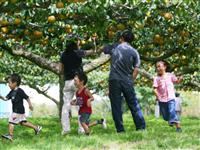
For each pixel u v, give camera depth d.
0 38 9.65
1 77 20.97
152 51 13.46
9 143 7.67
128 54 8.42
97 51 10.35
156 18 9.70
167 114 9.05
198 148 6.31
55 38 10.88
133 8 8.49
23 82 22.03
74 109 27.66
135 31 11.23
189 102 33.38
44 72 21.64
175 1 8.44
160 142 6.69
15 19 8.68
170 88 9.01
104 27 8.82
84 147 6.68
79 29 9.25
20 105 9.39
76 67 9.27
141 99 29.47
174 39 12.00
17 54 12.45
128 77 8.45
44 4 7.84
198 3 8.84
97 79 23.28
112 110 8.45
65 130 9.30
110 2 7.46
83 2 7.64
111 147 6.61
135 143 6.94
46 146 6.70
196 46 12.62
